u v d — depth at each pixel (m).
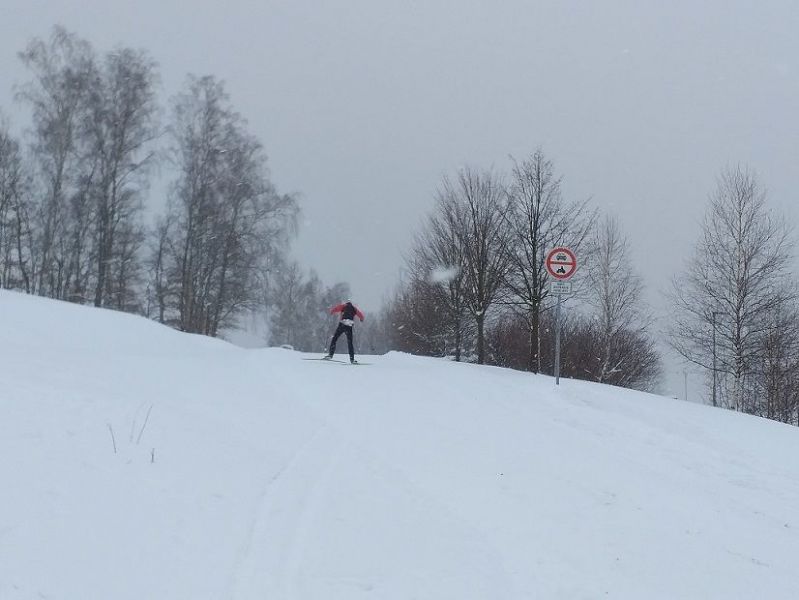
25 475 5.12
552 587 4.70
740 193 29.41
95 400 7.81
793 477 7.98
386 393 12.41
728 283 29.28
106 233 36.00
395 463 7.61
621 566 5.13
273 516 5.70
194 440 7.11
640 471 7.80
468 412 10.86
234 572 4.58
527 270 23.06
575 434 9.56
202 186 38.47
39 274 39.28
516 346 33.28
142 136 36.81
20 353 11.47
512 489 6.89
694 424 10.77
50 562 4.09
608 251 35.22
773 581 5.01
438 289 32.12
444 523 5.84
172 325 42.75
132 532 4.73
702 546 5.62
